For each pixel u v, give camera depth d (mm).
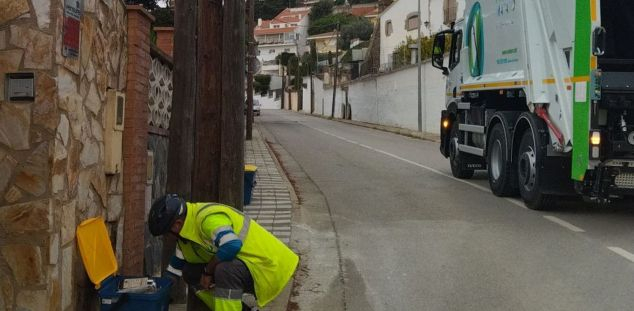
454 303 6016
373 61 55188
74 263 4348
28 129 3922
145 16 5773
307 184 13773
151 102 6781
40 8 3904
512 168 11383
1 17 3896
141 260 5848
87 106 4562
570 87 9172
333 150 22688
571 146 9305
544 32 9914
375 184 13750
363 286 6590
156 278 4574
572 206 10828
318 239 8625
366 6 103375
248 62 26219
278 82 106812
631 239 8422
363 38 82125
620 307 5828
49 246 3934
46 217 3910
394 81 39594
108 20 5012
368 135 32500
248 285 4148
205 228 4074
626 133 8875
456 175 14734
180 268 4539
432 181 14219
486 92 12805
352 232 9031
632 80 9133
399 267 7266
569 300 6031
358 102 50719
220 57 5000
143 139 5840
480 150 12859
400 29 50469
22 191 3920
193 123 5367
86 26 4488
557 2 9492
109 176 5164
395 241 8484
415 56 36031
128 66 5555
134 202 5598
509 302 6008
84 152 4547
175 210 4086
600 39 8555
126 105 5547
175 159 5277
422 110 34094
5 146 3936
